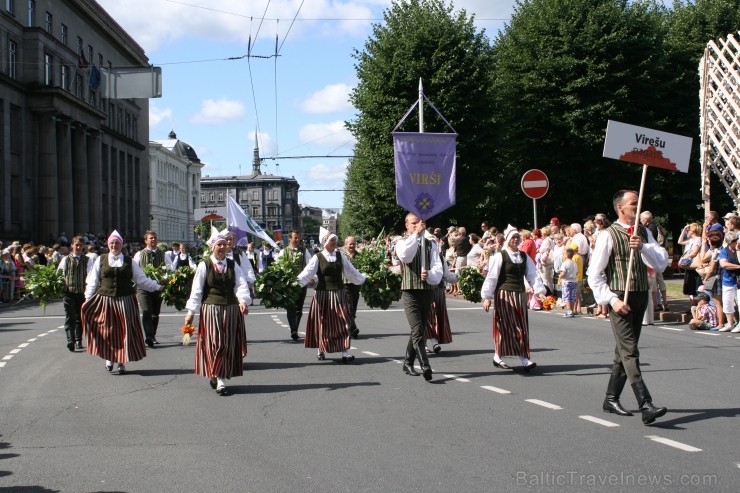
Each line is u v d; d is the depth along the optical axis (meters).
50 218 44.81
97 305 9.87
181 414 7.46
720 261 13.11
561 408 7.39
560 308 18.16
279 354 11.45
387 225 34.75
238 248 12.84
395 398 8.03
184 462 5.80
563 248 17.23
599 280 6.88
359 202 38.34
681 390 8.14
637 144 7.33
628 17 32.91
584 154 33.34
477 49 32.53
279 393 8.43
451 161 12.49
